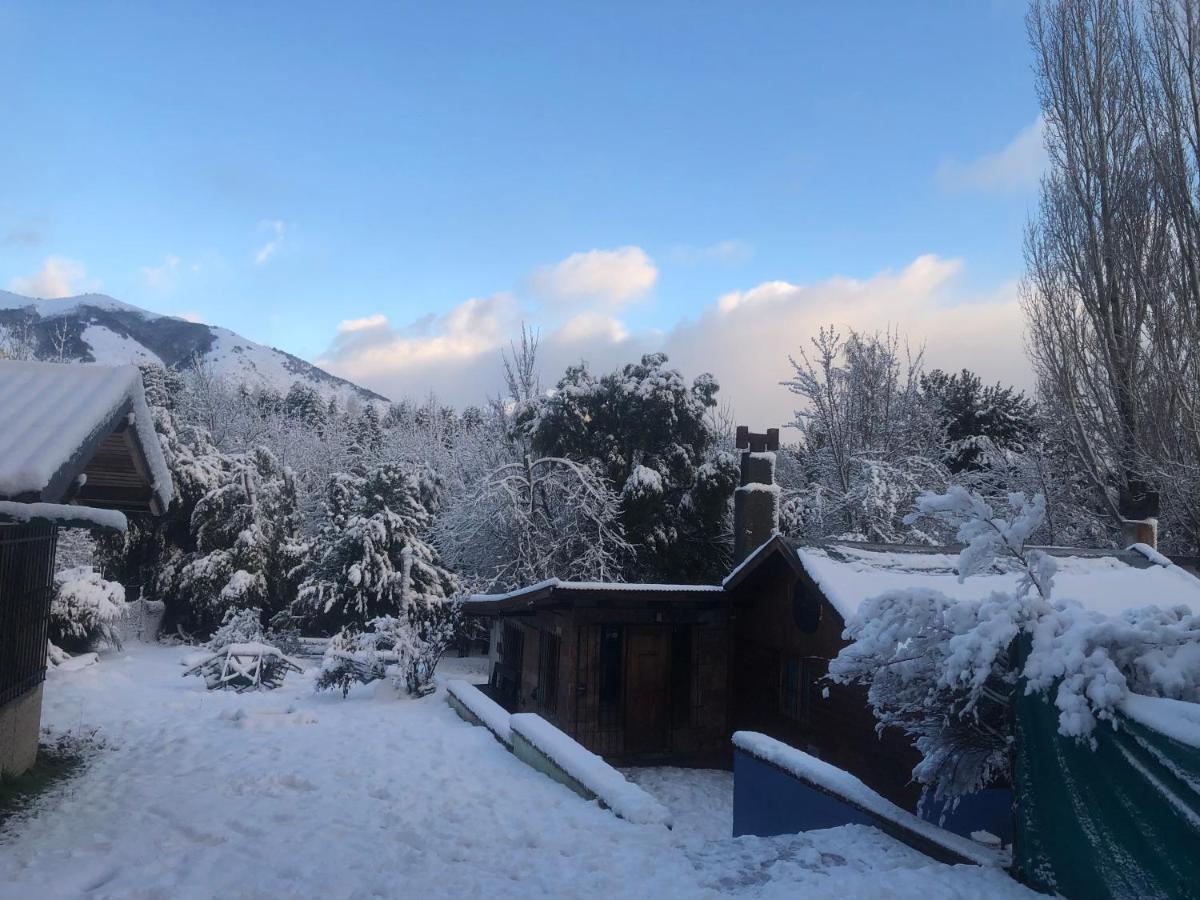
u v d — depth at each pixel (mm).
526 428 27234
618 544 24219
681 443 26203
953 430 34844
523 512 24562
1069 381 21406
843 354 26141
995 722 5812
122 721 12938
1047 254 21922
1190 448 18828
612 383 26594
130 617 26578
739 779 9211
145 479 10039
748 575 13953
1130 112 20422
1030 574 5730
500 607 17297
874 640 5875
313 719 13609
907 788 10086
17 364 8648
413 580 26547
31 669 8945
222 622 25766
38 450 6945
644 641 15422
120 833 7223
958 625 5617
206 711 14258
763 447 18406
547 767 10375
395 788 9469
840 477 25156
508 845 7477
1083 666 4852
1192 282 18844
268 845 7102
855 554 12000
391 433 45344
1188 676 4699
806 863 6188
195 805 8312
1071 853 4895
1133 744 4547
